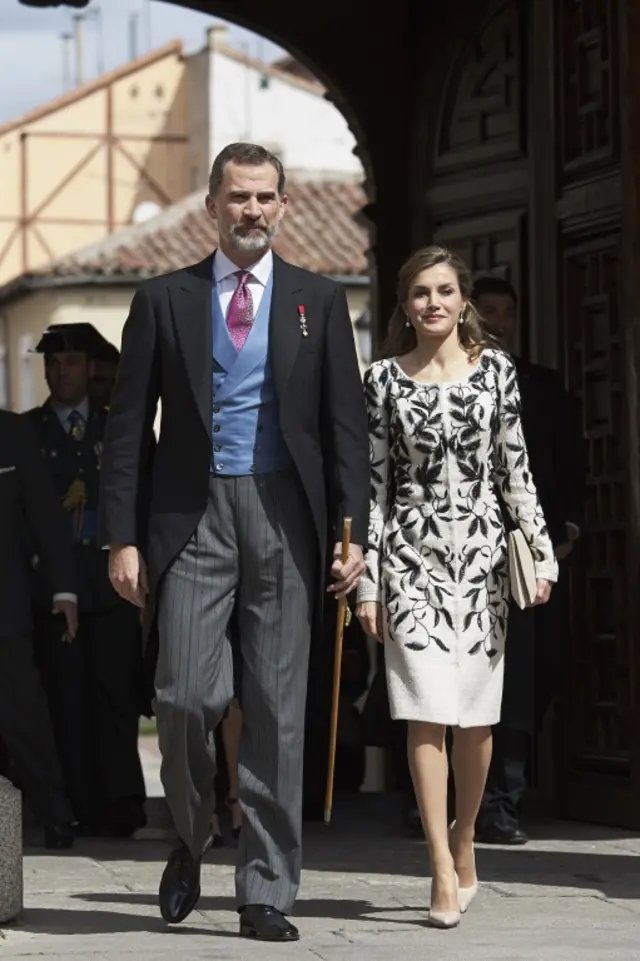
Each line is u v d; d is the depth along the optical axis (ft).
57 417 58.90
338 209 215.92
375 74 72.90
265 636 39.11
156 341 39.42
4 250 288.51
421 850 53.57
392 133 73.05
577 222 59.82
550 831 56.95
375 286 73.36
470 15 68.74
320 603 39.47
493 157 67.62
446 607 41.68
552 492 56.08
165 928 40.83
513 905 44.04
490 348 42.88
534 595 41.73
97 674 58.03
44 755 55.26
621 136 57.21
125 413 39.47
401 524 41.98
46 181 290.56
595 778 58.54
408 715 41.34
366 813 61.93
